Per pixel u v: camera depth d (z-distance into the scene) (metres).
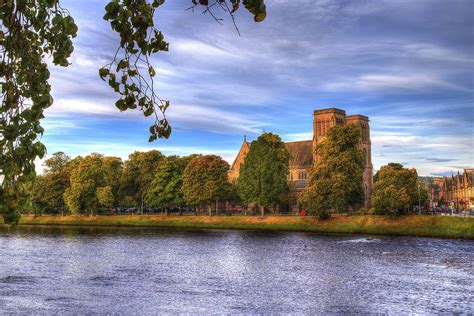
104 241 83.62
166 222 125.62
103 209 151.50
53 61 7.00
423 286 41.66
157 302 35.72
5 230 112.94
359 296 37.88
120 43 7.39
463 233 85.31
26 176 6.54
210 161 124.56
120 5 7.09
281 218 111.75
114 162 157.25
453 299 36.75
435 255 62.03
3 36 7.22
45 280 44.53
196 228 118.06
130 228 119.88
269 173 114.38
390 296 37.88
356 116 162.25
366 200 158.75
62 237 92.38
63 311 32.91
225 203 165.12
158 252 66.62
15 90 6.91
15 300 36.09
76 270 50.47
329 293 38.97
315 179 106.31
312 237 89.81
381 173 100.75
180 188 132.38
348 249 69.12
